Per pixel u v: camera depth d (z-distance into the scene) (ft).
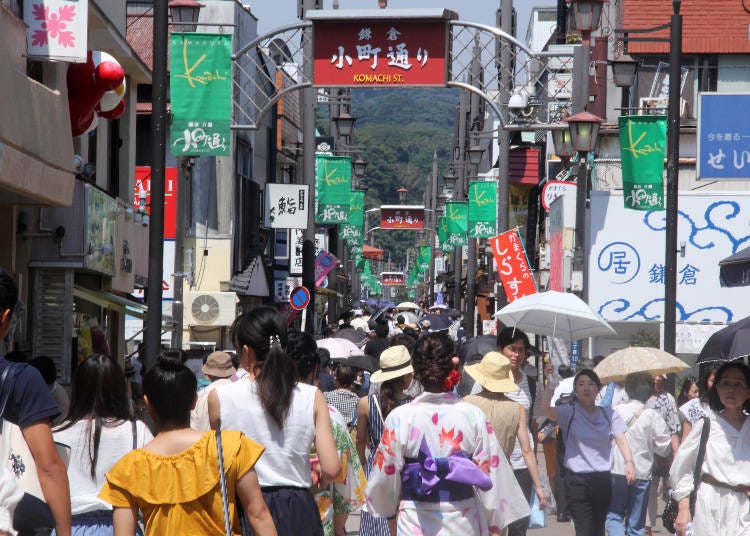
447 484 54.85
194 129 144.25
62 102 112.06
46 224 129.49
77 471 49.73
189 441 39.96
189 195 245.86
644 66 249.34
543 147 329.93
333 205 262.06
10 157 94.89
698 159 145.89
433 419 55.16
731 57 246.47
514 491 56.39
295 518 48.16
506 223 230.68
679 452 63.57
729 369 62.34
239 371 70.38
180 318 142.82
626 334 198.80
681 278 190.29
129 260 159.53
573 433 81.05
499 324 252.83
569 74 242.17
